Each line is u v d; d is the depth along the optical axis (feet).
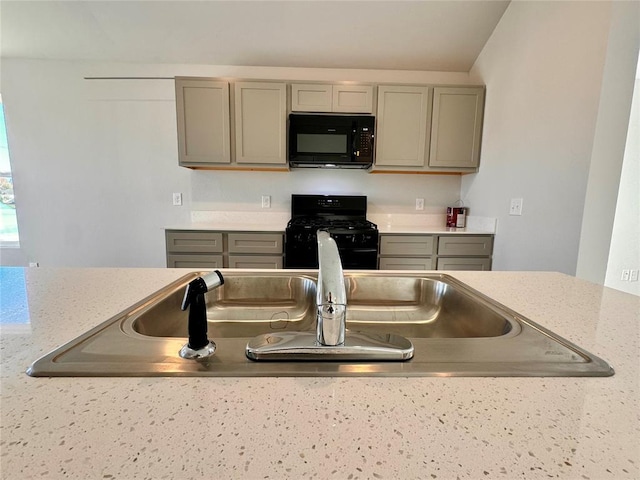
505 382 1.45
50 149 9.73
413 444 1.09
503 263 8.00
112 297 2.63
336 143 8.70
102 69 9.50
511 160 7.66
